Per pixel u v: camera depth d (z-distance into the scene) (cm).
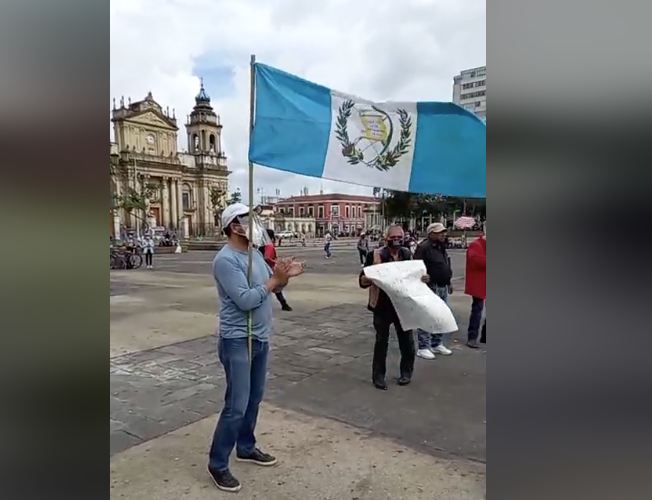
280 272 247
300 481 244
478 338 530
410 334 387
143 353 486
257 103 235
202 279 1252
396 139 258
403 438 291
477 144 265
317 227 6356
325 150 245
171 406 343
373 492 234
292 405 345
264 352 252
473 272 495
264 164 236
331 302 820
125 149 5241
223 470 236
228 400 236
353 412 332
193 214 6022
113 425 309
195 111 6153
